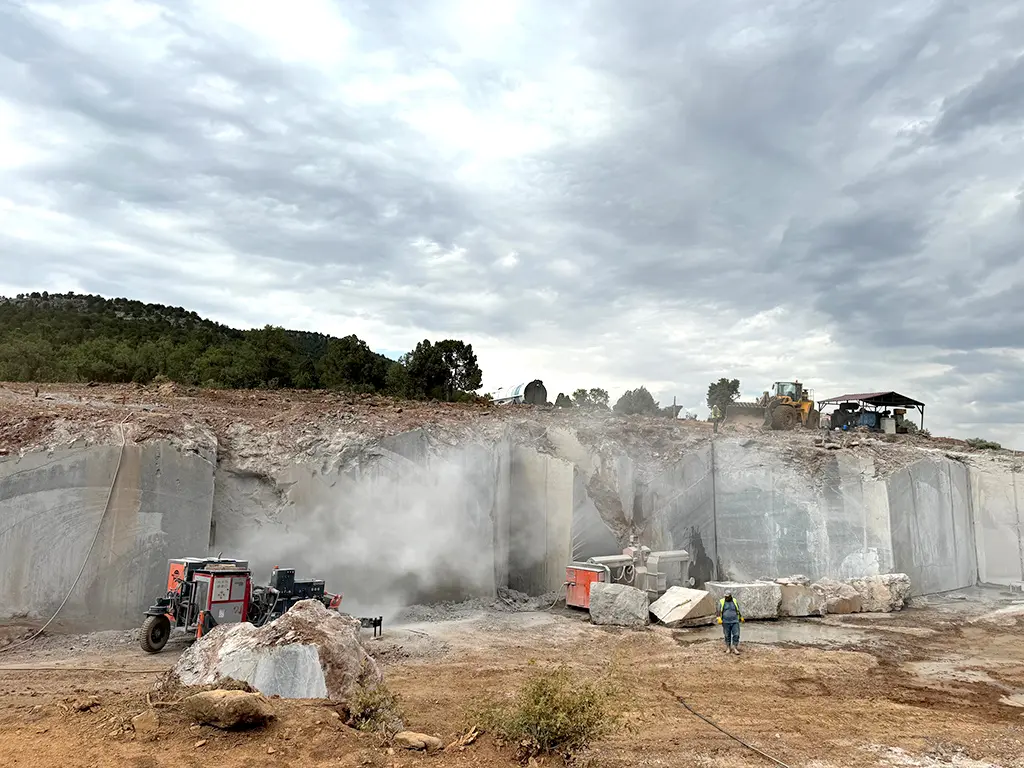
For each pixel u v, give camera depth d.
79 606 13.45
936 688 11.57
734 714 9.64
